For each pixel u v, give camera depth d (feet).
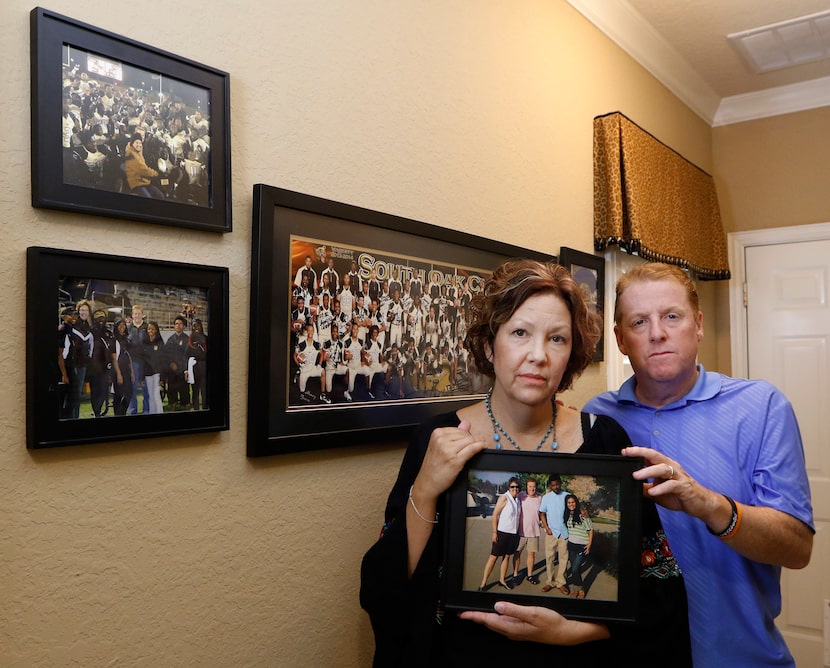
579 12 8.39
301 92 4.75
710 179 11.76
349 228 5.03
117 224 3.67
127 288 3.68
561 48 8.01
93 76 3.55
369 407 5.12
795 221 11.82
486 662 3.30
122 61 3.67
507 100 7.00
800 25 9.59
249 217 4.37
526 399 3.37
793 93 11.76
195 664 3.99
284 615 4.53
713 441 4.61
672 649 3.34
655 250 9.25
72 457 3.46
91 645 3.51
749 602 4.41
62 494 3.42
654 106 10.40
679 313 4.62
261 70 4.49
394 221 5.36
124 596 3.66
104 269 3.54
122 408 3.62
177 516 3.92
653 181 9.36
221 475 4.17
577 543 3.26
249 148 4.39
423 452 3.73
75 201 3.43
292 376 4.55
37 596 3.31
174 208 3.88
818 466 11.32
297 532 4.64
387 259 5.35
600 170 8.64
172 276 3.85
